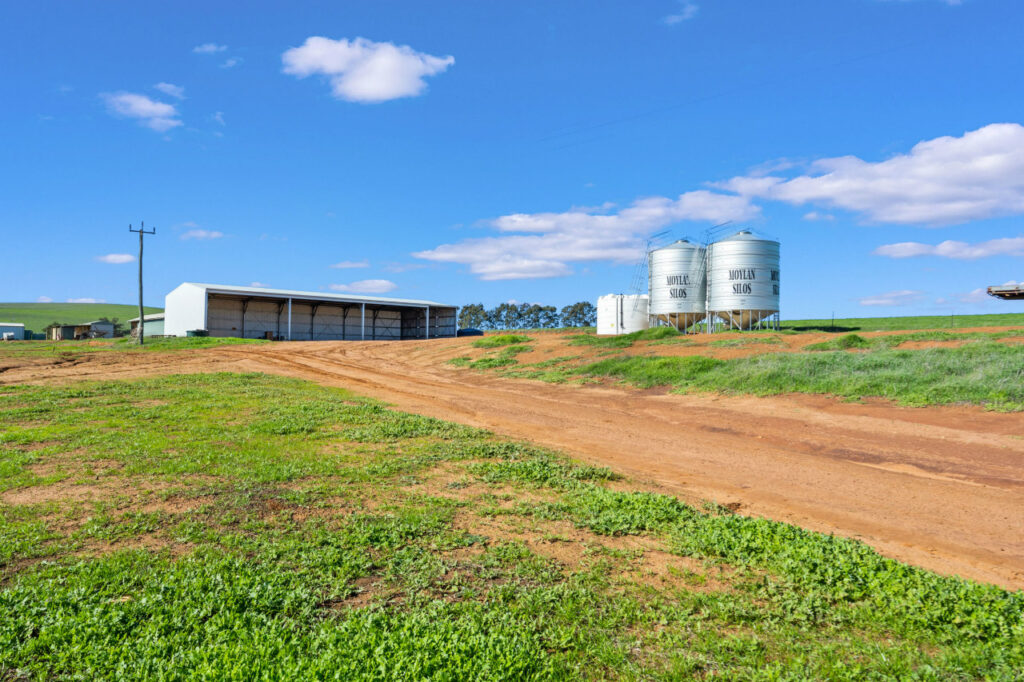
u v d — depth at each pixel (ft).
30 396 55.93
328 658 13.38
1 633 14.38
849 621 17.15
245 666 13.02
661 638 15.98
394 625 15.47
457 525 23.99
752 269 130.21
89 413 46.68
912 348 76.84
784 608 17.81
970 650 15.30
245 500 25.79
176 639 14.40
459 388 80.07
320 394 63.10
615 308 165.89
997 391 51.47
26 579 17.52
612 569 20.43
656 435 49.62
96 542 20.92
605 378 81.41
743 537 22.79
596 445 44.86
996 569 22.27
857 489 33.71
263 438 39.04
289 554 20.20
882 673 14.43
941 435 45.29
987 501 31.32
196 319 214.07
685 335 113.39
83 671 13.25
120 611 15.51
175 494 26.37
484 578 19.29
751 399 62.28
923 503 30.99
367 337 277.85
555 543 22.67
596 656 14.93
